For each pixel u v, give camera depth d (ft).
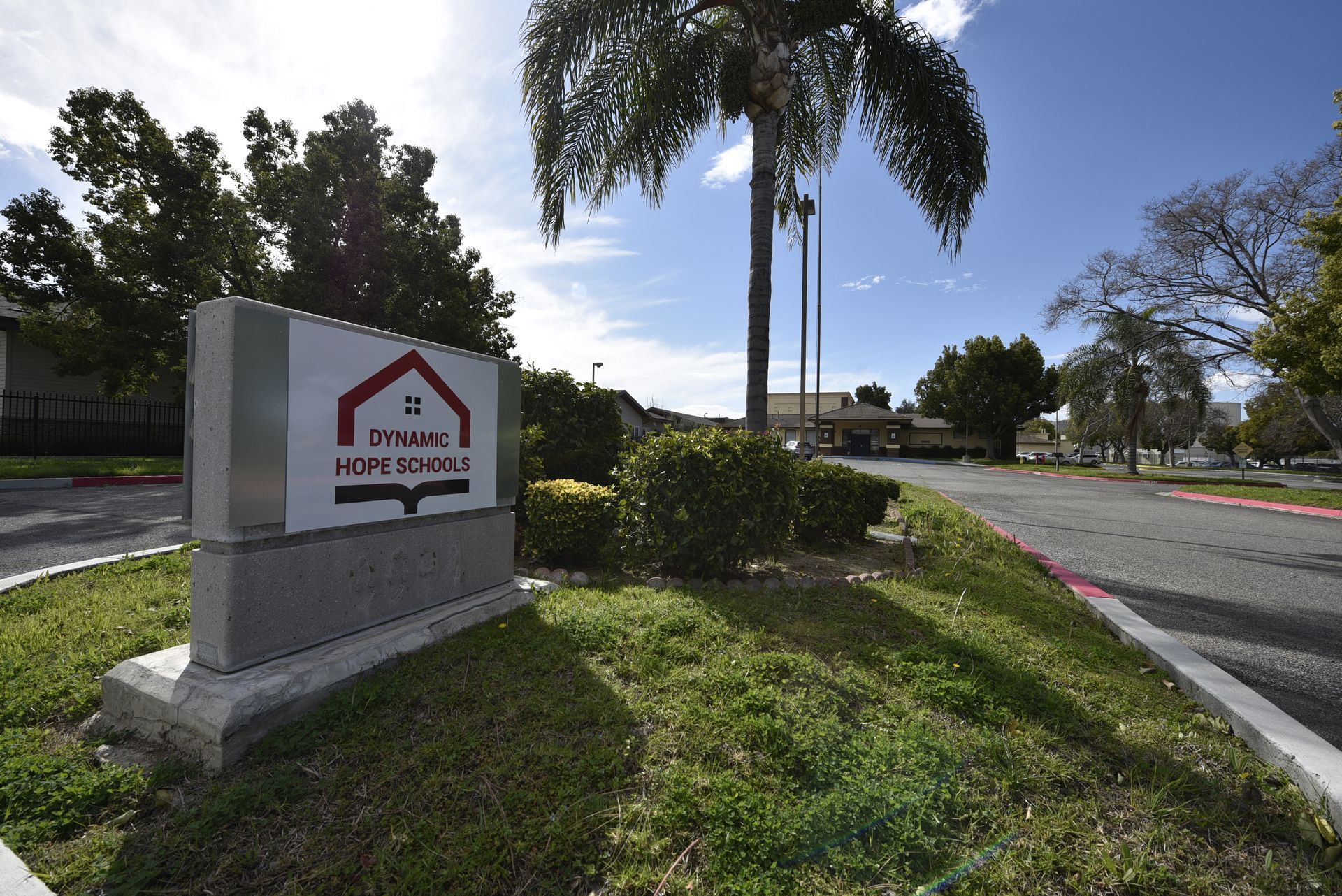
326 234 50.83
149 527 22.99
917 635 12.30
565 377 25.44
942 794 6.64
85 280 46.96
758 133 24.68
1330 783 6.98
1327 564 23.38
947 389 147.02
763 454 16.10
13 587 13.93
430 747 7.45
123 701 8.27
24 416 53.36
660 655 10.44
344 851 5.95
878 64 24.52
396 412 10.78
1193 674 10.39
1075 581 18.33
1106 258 83.46
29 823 6.22
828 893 5.47
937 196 25.71
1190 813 6.79
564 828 6.15
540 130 24.41
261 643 8.58
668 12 23.59
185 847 5.99
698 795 6.69
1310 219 51.39
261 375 8.50
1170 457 192.44
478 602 12.19
